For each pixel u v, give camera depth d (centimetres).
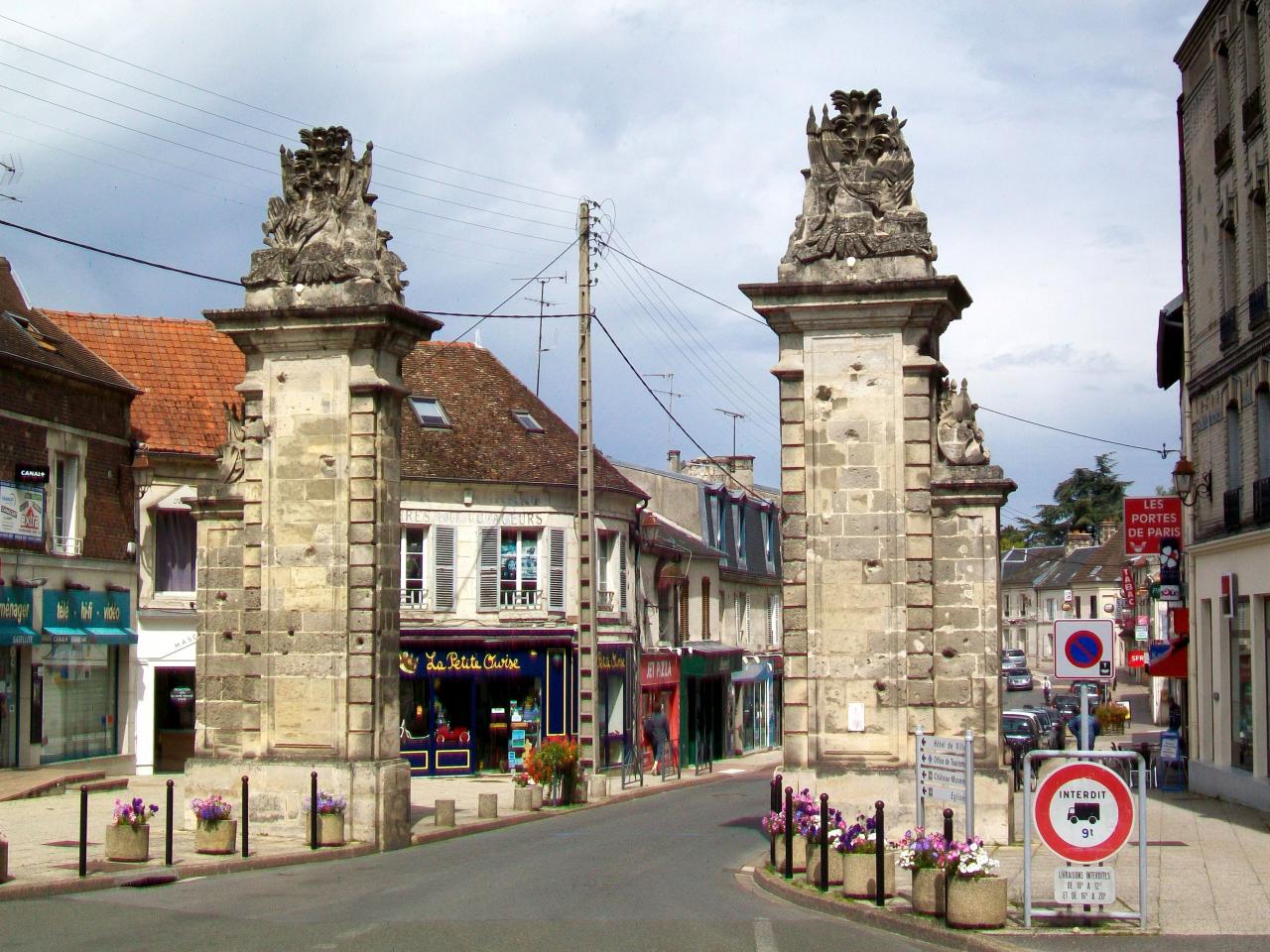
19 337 3362
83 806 1889
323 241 2428
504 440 4316
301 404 2425
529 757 3200
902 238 2255
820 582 2255
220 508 2464
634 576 4562
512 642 4100
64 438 3400
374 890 1870
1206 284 3216
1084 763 1580
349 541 2395
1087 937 1503
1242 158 2878
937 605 2234
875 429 2253
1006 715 4141
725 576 5547
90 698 3509
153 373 3906
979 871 1557
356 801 2331
